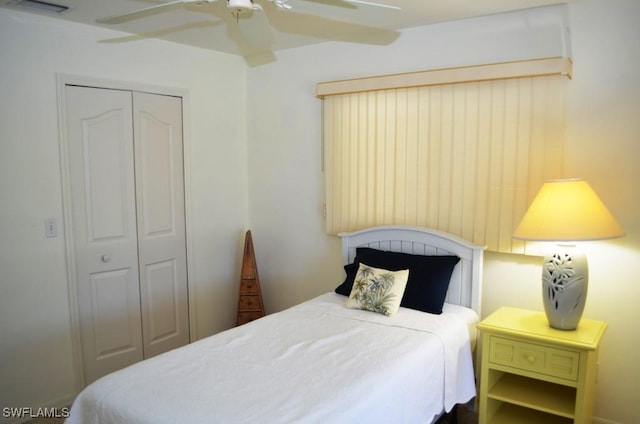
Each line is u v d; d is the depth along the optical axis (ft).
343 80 11.19
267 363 7.04
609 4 8.48
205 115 12.59
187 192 12.26
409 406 6.86
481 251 9.46
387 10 7.50
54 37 9.66
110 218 10.78
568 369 7.70
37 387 9.75
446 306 9.64
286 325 8.63
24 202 9.38
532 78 9.01
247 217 13.89
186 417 5.59
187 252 12.40
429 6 8.88
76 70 10.02
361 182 11.23
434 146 10.18
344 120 11.35
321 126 12.17
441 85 9.96
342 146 11.45
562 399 8.24
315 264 12.66
